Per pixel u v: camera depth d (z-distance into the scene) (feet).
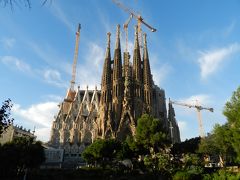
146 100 431.84
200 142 268.21
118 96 418.51
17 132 401.08
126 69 442.91
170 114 519.60
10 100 65.36
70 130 444.55
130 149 275.18
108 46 481.87
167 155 209.67
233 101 188.65
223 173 164.86
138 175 216.95
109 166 257.14
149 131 267.18
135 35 489.67
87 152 282.56
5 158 193.77
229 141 193.16
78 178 213.05
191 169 185.16
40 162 223.30
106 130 384.68
